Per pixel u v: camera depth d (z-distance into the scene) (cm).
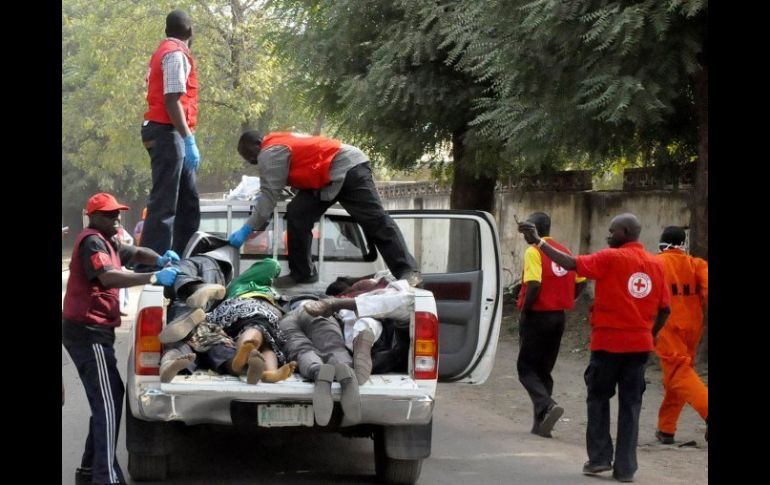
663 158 1191
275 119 2850
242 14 2750
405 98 1315
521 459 700
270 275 634
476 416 878
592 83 859
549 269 775
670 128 1105
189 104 739
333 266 796
